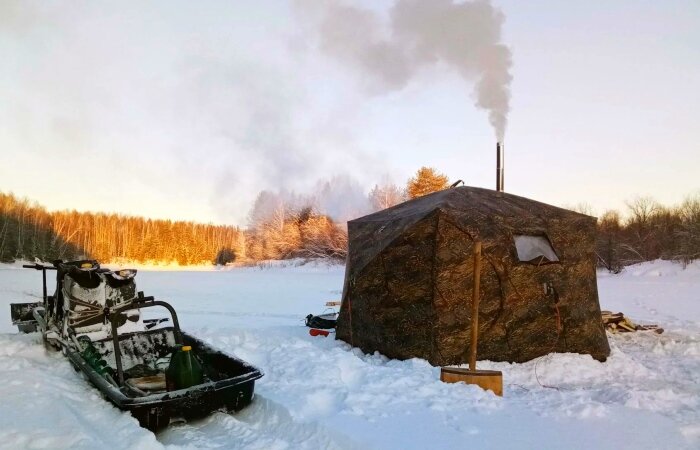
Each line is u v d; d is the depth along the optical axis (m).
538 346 6.91
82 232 73.31
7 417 3.91
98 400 4.60
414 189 40.50
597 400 5.28
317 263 44.09
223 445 3.81
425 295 6.79
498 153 9.91
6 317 11.97
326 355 6.50
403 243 7.06
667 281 23.56
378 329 7.32
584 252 7.48
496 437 3.96
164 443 3.89
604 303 15.03
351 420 4.27
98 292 6.39
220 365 5.18
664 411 4.77
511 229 7.10
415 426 4.16
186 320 12.09
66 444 3.45
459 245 6.82
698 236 27.19
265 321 11.98
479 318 6.72
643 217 34.88
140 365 5.70
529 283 6.98
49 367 5.71
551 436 4.00
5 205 60.53
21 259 52.81
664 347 8.16
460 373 5.45
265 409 4.54
